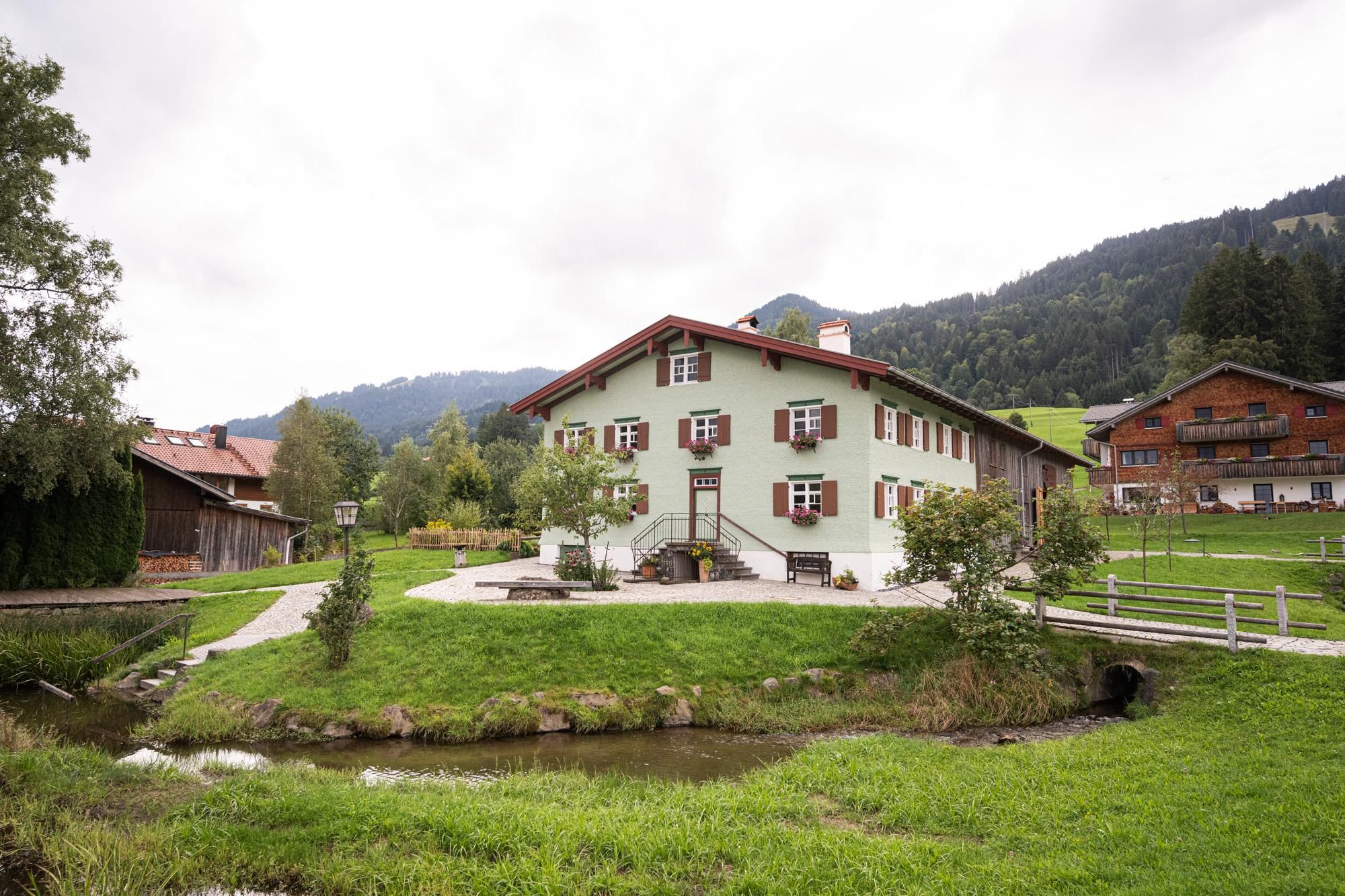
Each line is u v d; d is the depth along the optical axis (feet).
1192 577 72.38
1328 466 135.74
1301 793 23.30
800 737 38.55
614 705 41.04
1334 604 67.51
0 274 66.18
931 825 23.09
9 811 23.57
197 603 68.44
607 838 21.22
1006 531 46.44
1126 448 161.27
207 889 19.56
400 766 34.19
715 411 79.25
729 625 49.93
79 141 71.97
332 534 127.13
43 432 66.44
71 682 49.49
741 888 18.38
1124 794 24.49
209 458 143.13
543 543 92.02
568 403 90.27
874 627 46.57
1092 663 44.21
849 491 70.95
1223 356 199.11
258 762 34.35
